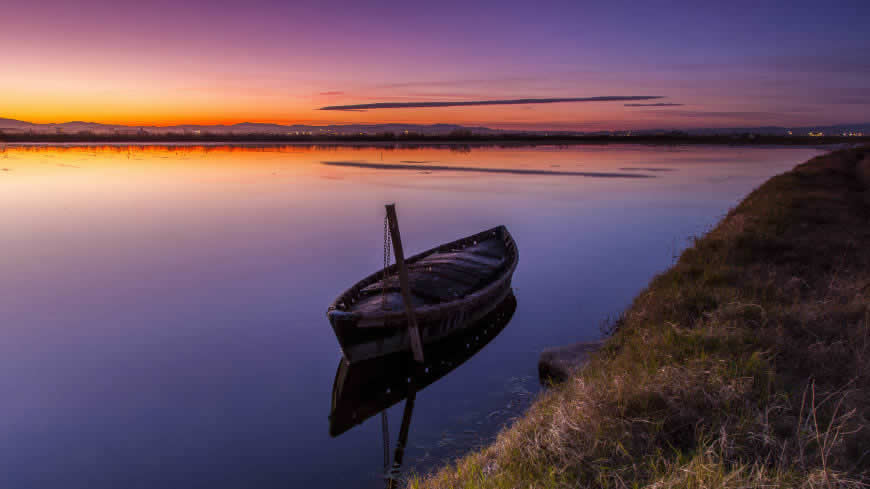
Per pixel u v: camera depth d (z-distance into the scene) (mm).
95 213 35906
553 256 23688
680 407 5016
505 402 9664
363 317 10344
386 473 7887
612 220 32938
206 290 18375
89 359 12516
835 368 5715
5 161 86875
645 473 4223
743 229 16109
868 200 22906
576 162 97812
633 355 7148
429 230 30547
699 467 3820
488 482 4586
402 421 9484
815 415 4387
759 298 8969
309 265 22219
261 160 101938
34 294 17750
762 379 5398
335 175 67812
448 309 11906
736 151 153000
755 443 4320
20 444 8961
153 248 25469
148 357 12672
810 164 42625
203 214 36000
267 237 28281
